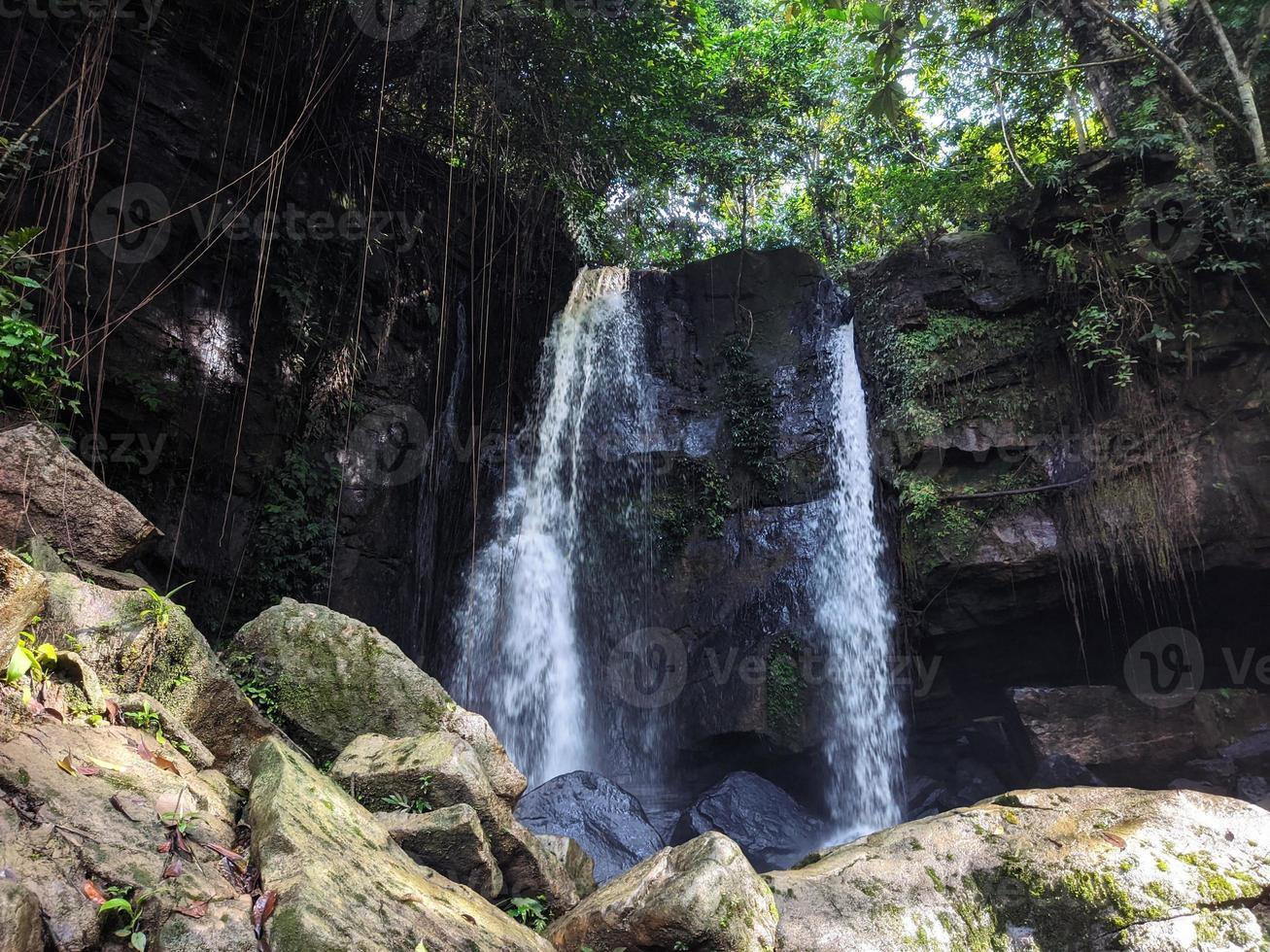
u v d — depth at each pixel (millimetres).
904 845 3877
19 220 6344
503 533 11953
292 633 4883
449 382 11469
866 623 10094
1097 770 8906
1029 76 12062
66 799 2598
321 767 4605
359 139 9867
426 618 10727
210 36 8297
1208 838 3635
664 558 11367
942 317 10344
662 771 10562
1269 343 8734
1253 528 8367
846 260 18094
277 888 2623
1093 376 9445
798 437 11461
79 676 3189
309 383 9242
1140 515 8758
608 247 13586
